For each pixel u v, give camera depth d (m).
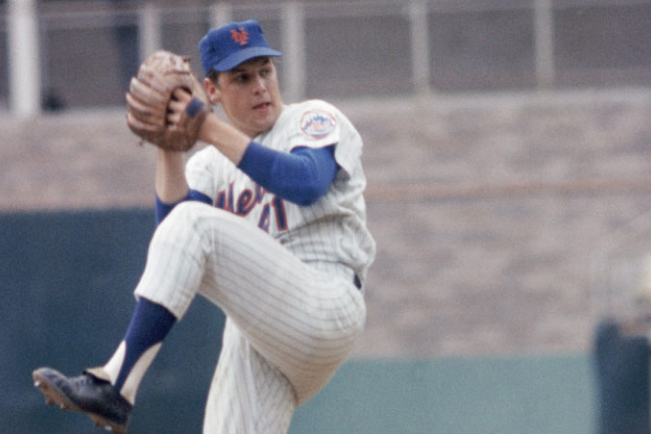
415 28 41.91
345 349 10.88
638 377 28.95
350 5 42.03
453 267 38.41
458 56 41.88
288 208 10.99
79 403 9.43
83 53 42.81
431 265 38.44
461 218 38.59
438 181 39.19
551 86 41.44
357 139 11.02
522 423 32.91
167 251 9.77
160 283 9.69
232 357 11.84
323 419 32.84
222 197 11.63
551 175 38.81
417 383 33.12
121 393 9.64
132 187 40.34
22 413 23.70
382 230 38.84
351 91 41.81
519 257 38.16
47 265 24.22
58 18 42.88
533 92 41.44
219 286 10.16
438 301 38.31
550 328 37.66
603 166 38.72
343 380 33.03
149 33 42.31
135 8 42.56
